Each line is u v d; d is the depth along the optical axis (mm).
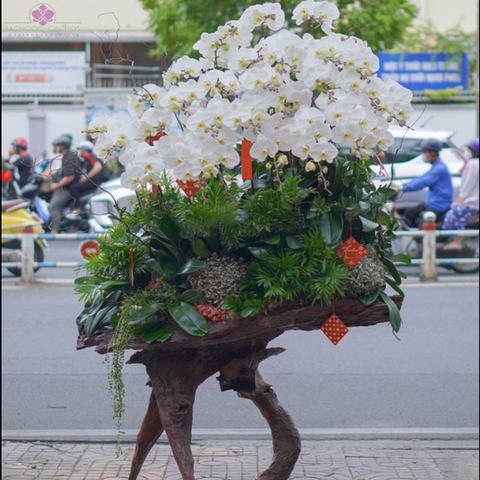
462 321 9773
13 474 4957
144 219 3631
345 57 3502
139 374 7781
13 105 25906
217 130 3387
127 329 3418
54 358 8266
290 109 3512
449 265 13422
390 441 5852
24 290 12070
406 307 10594
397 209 14930
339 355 8367
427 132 15781
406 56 26484
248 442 5797
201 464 5195
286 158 3453
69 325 9711
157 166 3359
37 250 12977
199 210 3402
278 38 3541
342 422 6344
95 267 3686
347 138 3445
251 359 3820
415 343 8797
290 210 3469
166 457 5305
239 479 4895
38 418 6461
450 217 13203
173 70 3604
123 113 3582
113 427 6242
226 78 3488
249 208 3488
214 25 17781
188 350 3637
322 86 3498
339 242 3543
